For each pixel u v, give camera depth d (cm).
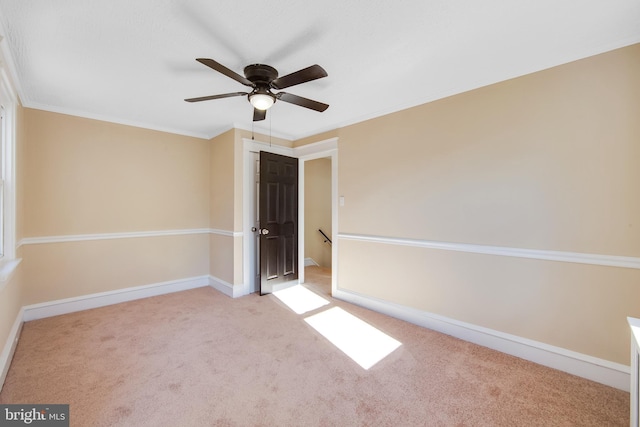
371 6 152
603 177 193
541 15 159
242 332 270
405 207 297
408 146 293
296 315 313
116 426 154
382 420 160
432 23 166
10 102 237
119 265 353
